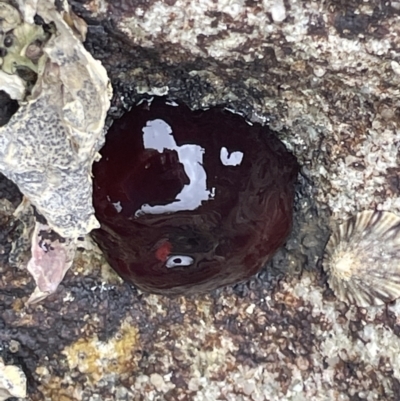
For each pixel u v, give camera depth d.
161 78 0.09
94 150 0.08
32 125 0.08
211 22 0.08
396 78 0.09
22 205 0.09
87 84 0.08
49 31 0.08
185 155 0.09
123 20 0.08
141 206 0.09
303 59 0.09
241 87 0.09
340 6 0.08
